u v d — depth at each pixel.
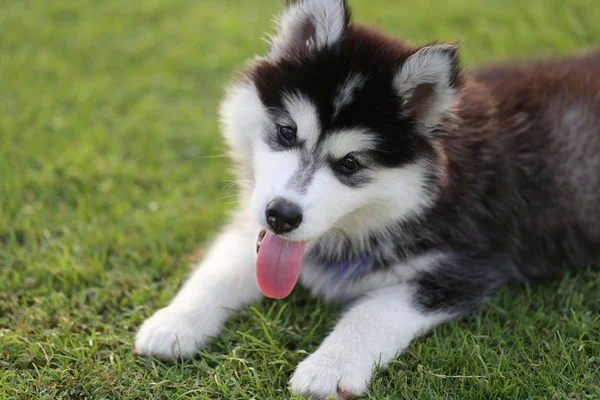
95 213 1.22
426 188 1.04
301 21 1.05
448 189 1.05
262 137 1.05
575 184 1.12
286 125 1.03
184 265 1.14
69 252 1.15
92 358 1.03
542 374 0.99
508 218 1.10
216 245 1.13
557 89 1.14
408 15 1.64
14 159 1.29
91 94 1.43
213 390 0.99
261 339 1.05
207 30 1.64
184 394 0.98
